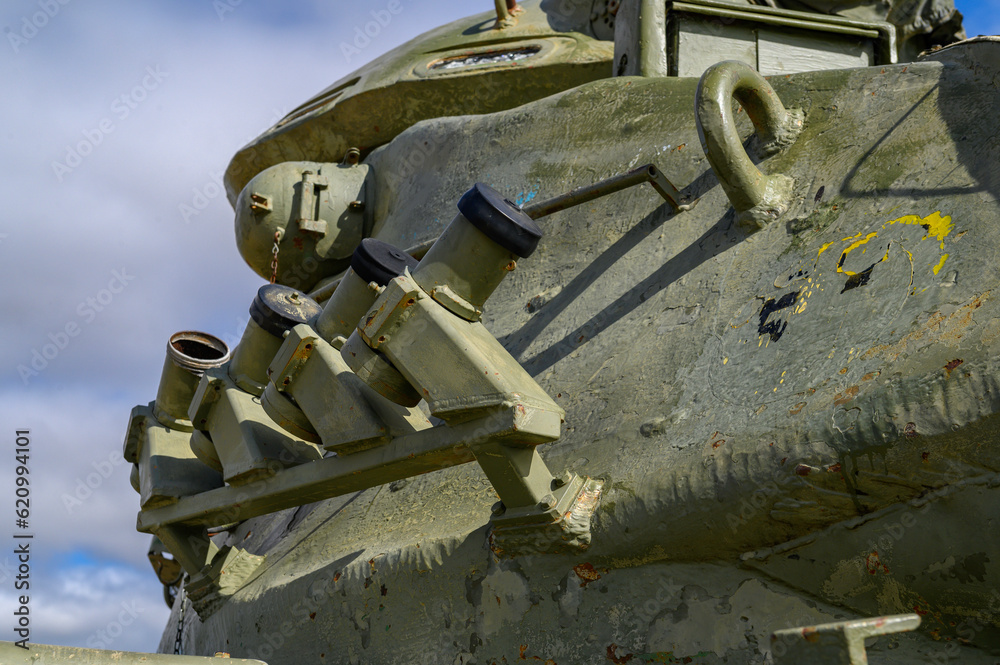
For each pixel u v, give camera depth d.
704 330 3.52
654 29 5.49
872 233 3.22
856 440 2.50
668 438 3.12
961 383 2.36
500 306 4.89
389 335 3.30
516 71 6.80
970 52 3.55
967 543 2.36
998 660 2.41
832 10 6.90
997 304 2.47
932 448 2.37
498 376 3.07
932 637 2.52
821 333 2.97
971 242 2.78
